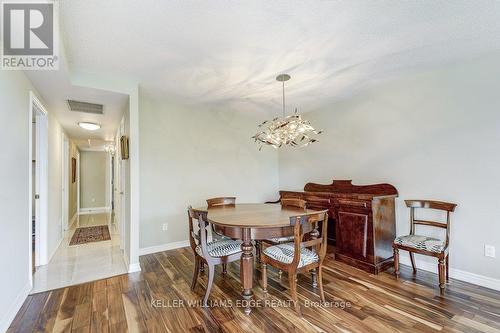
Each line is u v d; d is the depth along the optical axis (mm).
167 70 2697
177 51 2295
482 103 2523
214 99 3752
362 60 2555
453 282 2594
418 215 2992
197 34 2027
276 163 5238
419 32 2068
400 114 3170
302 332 1772
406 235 2840
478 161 2549
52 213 3605
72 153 6223
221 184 4457
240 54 2373
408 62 2637
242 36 2068
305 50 2322
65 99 3080
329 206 3377
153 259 3354
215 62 2527
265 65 2619
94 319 1940
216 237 2758
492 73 2463
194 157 4148
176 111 3982
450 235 2740
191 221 2512
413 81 3039
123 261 3270
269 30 1991
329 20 1875
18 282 2107
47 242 3236
